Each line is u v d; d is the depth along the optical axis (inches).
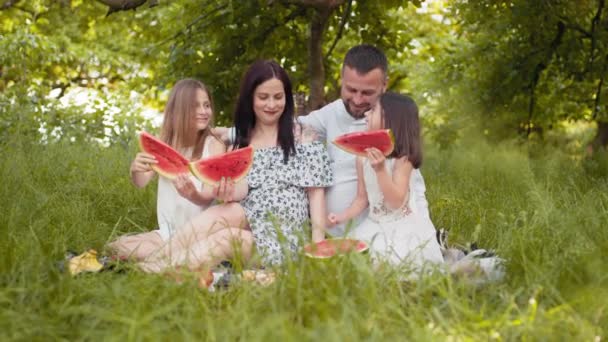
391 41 454.9
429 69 636.1
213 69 431.2
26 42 560.1
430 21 847.1
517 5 461.1
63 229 212.8
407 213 205.2
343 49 553.9
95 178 300.5
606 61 496.7
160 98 840.9
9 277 154.0
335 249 169.6
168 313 141.6
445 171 400.8
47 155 344.2
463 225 247.6
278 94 211.3
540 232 186.2
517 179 331.3
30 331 131.3
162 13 690.8
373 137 188.5
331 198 218.8
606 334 140.7
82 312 140.8
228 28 423.2
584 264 162.2
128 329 131.6
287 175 212.2
